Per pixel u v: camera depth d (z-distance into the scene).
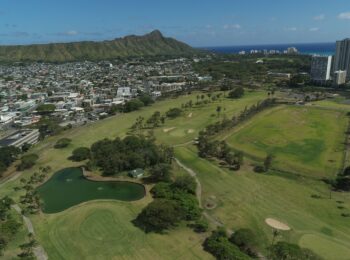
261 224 110.12
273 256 87.81
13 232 103.31
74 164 169.75
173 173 152.50
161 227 107.75
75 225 111.44
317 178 145.00
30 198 125.94
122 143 173.12
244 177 148.25
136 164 157.00
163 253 95.12
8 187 143.38
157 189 132.38
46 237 104.56
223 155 171.88
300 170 153.75
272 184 140.88
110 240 102.12
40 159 176.00
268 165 153.75
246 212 118.19
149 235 104.12
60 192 139.88
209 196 131.12
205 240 100.94
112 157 158.12
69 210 121.94
